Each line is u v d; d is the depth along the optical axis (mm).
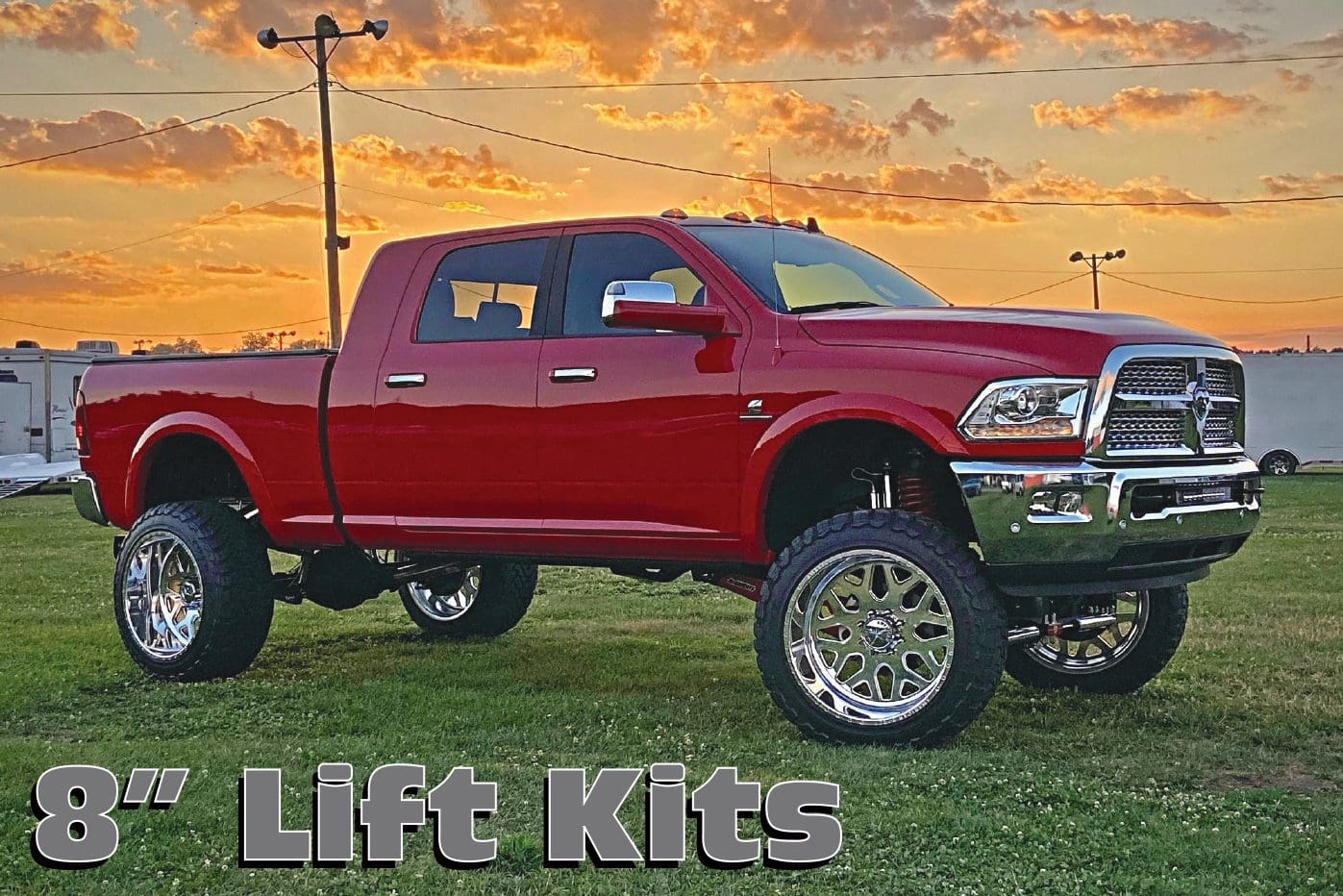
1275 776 4812
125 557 7102
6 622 8938
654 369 5781
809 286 5996
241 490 7633
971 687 5078
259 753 5195
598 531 5953
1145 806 4375
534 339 6195
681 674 6938
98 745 5359
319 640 8258
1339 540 14344
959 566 5113
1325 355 35094
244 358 7125
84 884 3742
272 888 3699
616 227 6145
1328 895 3531
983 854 3900
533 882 3721
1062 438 5055
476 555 6461
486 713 5898
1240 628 8109
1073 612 5824
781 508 5773
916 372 5215
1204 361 5441
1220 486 5395
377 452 6559
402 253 6750
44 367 29281
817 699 5301
